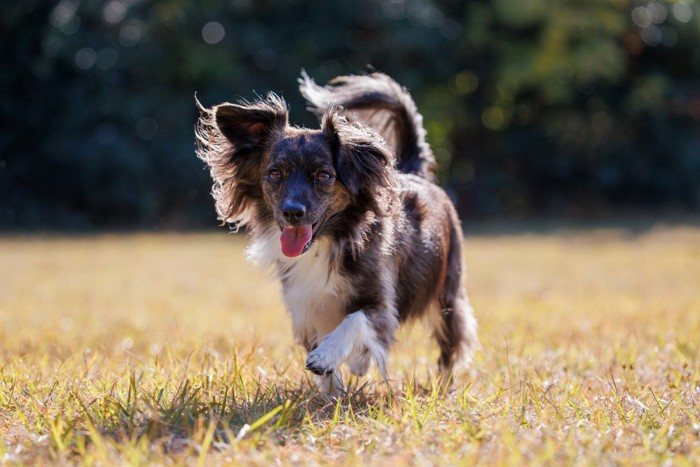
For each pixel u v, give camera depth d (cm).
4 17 3008
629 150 3588
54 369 668
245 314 1142
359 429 510
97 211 3177
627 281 1585
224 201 691
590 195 3678
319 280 641
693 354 760
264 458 440
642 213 3647
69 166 3044
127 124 3138
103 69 3061
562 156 3584
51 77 3103
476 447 453
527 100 3550
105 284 1525
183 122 3191
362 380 702
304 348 724
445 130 3534
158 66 3177
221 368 658
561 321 1012
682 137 3581
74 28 3102
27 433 491
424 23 3319
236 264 1911
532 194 3688
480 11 3338
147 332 952
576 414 530
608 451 454
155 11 3170
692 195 3625
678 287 1476
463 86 3550
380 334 617
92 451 450
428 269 698
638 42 3544
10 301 1272
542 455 433
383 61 3319
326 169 635
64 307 1206
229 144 679
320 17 3272
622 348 798
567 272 1759
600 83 3491
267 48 3203
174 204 3222
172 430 495
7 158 3091
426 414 521
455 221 776
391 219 654
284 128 676
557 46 3300
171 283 1554
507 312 1114
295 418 543
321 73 3216
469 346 764
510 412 547
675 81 3584
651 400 585
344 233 638
